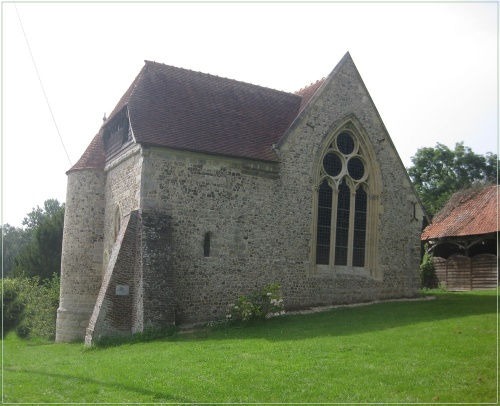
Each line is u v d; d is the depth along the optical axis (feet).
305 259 69.77
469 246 104.83
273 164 68.59
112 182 71.61
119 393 34.63
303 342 48.11
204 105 71.05
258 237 66.90
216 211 64.44
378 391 34.78
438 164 171.42
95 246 73.10
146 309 55.93
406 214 78.95
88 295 71.77
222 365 40.96
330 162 74.33
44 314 85.46
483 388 34.76
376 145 77.36
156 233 59.36
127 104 64.28
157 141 61.21
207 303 62.80
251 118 73.77
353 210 74.74
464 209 112.88
